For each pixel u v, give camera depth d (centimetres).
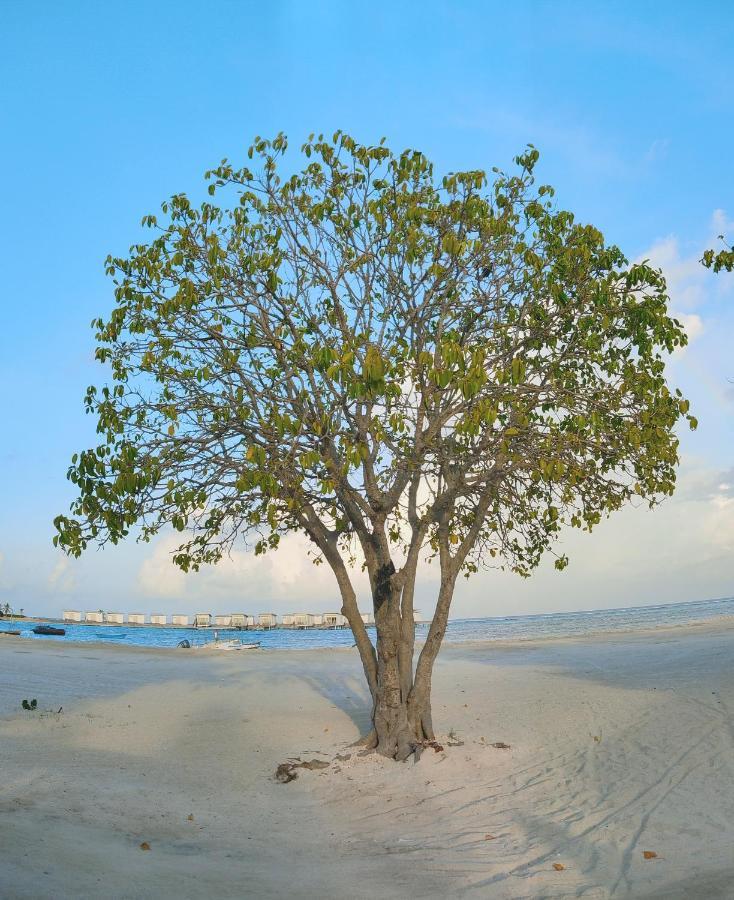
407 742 1391
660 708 1630
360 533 1477
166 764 1355
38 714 1783
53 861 723
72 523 1274
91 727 1667
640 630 5022
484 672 2616
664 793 1084
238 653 3653
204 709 1959
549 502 1563
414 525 1506
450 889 755
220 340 1414
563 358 1454
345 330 1430
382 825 1030
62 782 1123
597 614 15938
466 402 1266
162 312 1359
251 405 1346
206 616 10388
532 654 3300
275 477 1297
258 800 1159
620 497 1482
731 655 2384
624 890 736
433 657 1487
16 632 5769
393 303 1448
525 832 972
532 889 754
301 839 960
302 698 2136
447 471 1391
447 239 1293
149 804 1059
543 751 1398
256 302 1405
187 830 954
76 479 1289
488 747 1403
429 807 1112
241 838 941
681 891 700
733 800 1016
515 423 1368
